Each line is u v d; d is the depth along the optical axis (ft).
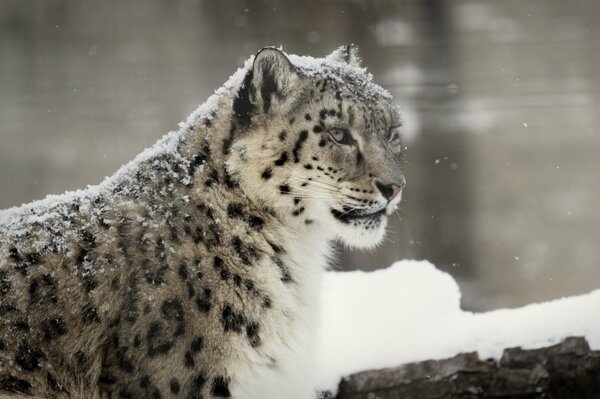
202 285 29.43
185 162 31.22
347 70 34.01
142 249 29.40
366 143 32.73
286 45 104.06
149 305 28.76
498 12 105.40
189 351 28.86
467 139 92.38
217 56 110.01
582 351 33.19
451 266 79.10
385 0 101.40
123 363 28.71
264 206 31.53
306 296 32.24
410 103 91.71
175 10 111.75
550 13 108.06
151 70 110.42
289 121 31.76
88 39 114.01
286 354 30.63
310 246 32.91
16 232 30.19
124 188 30.81
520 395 33.88
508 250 84.89
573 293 80.07
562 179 97.19
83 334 28.89
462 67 101.30
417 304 38.40
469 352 34.81
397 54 98.78
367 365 36.19
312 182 31.96
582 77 104.99
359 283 40.78
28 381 28.81
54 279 29.17
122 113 106.73
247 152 31.24
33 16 119.44
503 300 77.46
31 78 112.78
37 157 104.63
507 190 92.94
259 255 30.86
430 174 83.82
